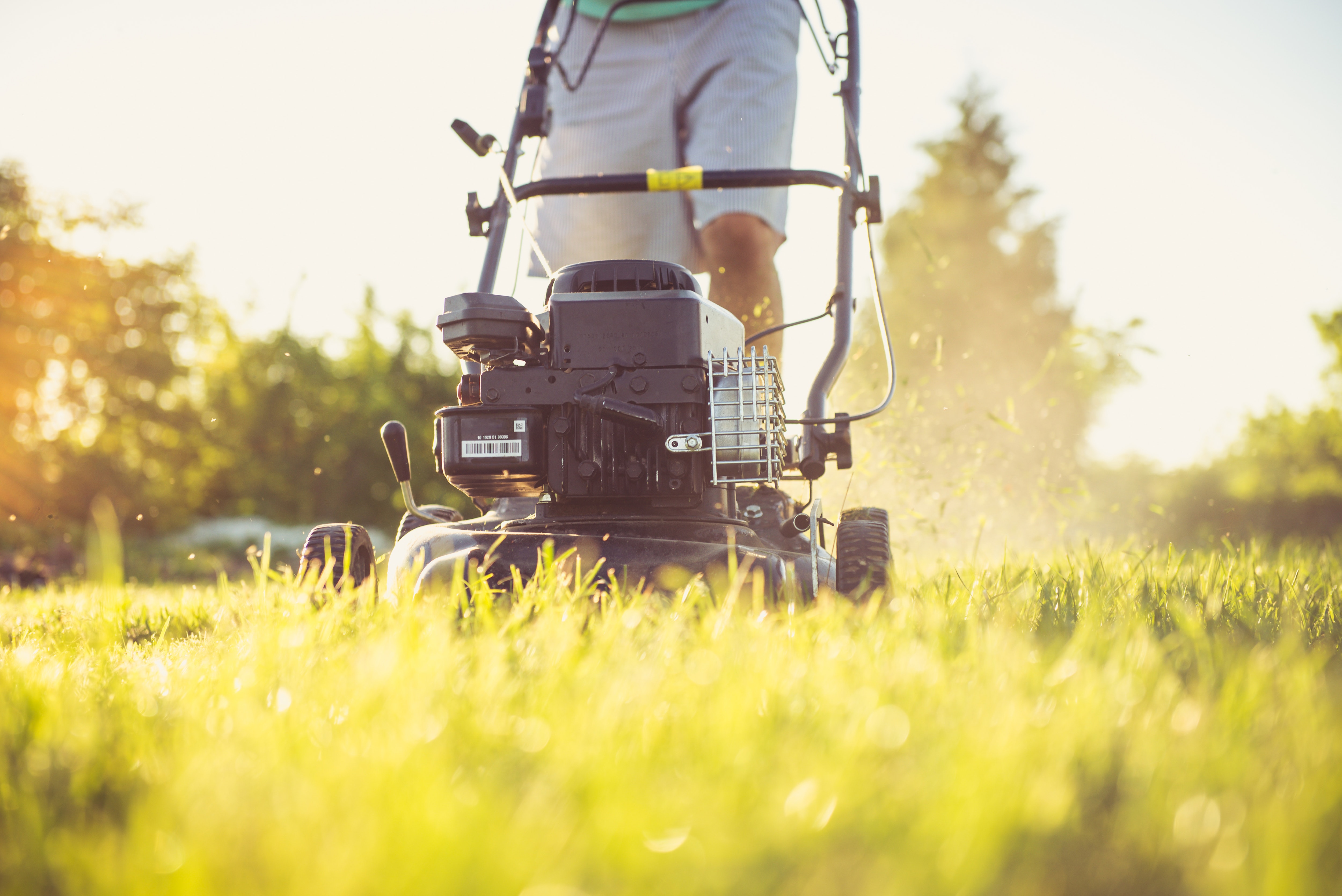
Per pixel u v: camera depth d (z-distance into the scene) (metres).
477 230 3.86
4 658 2.39
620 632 2.22
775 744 1.50
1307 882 1.04
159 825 1.24
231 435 25.12
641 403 2.88
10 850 1.25
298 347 24.83
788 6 4.63
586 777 1.35
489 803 1.25
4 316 24.23
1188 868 1.13
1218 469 22.86
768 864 1.12
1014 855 1.14
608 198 4.71
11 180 24.62
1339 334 19.88
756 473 2.86
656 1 4.57
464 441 2.88
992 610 2.85
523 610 2.41
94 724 1.68
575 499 2.93
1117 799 1.35
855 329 5.25
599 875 1.11
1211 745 1.43
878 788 1.32
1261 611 2.95
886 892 1.01
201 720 1.71
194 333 26.97
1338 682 1.91
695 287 3.11
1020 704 1.59
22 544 15.80
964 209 47.12
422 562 2.95
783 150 4.56
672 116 4.64
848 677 1.85
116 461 24.06
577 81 4.63
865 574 2.97
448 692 1.76
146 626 3.83
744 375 2.88
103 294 25.28
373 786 1.29
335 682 1.88
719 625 2.23
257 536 20.41
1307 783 1.27
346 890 1.04
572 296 2.93
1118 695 1.67
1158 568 4.17
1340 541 6.26
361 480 22.66
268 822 1.21
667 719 1.63
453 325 2.88
